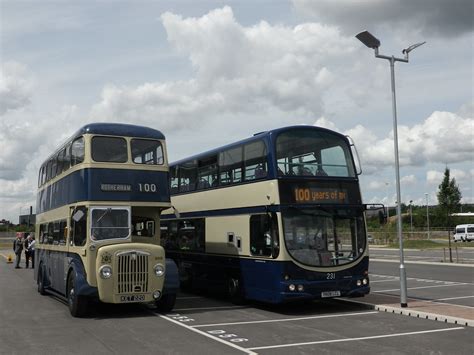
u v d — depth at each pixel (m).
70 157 14.81
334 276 13.46
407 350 9.02
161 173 14.22
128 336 10.46
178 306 15.17
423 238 63.44
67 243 14.48
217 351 9.03
